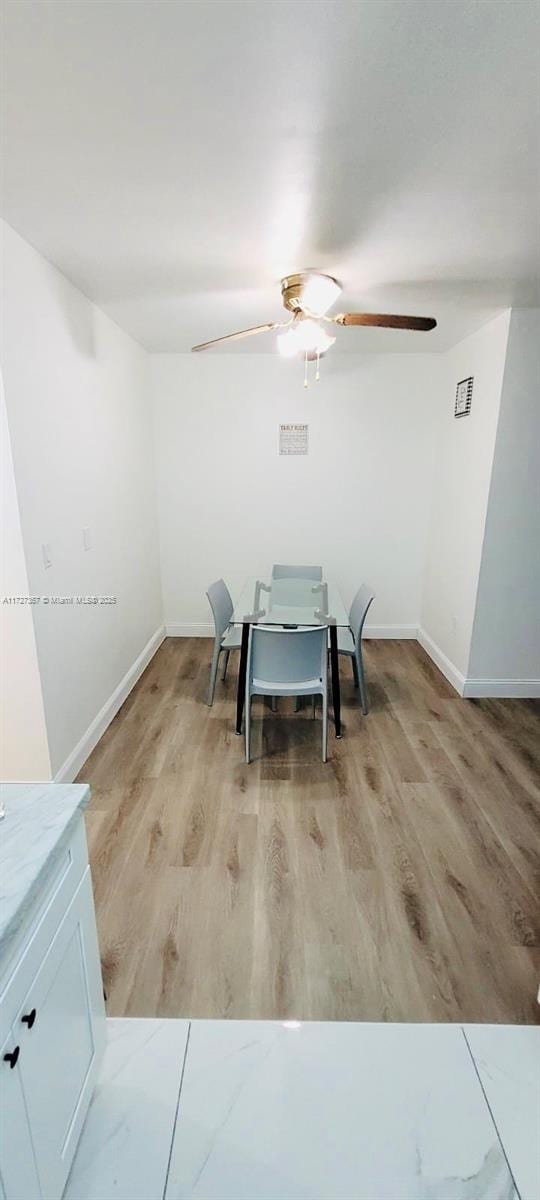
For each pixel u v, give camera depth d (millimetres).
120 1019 1394
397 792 2354
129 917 1699
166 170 1447
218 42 1028
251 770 2508
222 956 1568
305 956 1570
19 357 1893
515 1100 1233
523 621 3180
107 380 2850
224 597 3383
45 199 1607
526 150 1359
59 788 1059
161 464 3975
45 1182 907
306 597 3250
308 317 2348
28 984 826
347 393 3814
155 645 4047
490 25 987
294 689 2484
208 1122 1188
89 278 2277
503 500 2971
